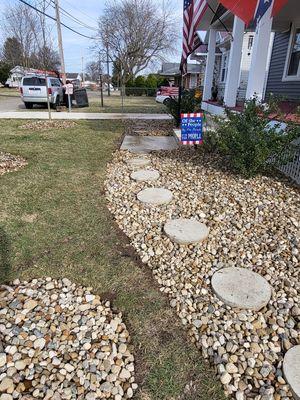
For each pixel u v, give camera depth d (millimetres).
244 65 13992
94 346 1895
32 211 3506
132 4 33344
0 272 2508
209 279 2463
